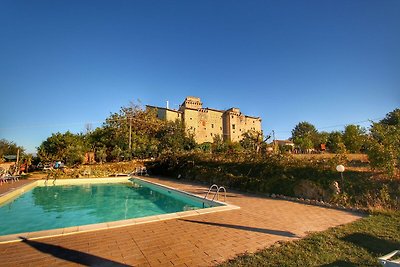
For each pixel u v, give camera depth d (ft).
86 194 53.83
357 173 34.94
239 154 58.95
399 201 27.66
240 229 20.15
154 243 16.70
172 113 190.19
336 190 32.91
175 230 19.66
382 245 16.28
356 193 31.40
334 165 38.45
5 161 103.35
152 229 19.89
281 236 18.42
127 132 114.83
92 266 13.16
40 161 98.43
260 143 87.10
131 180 73.92
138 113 130.00
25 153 103.65
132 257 14.35
